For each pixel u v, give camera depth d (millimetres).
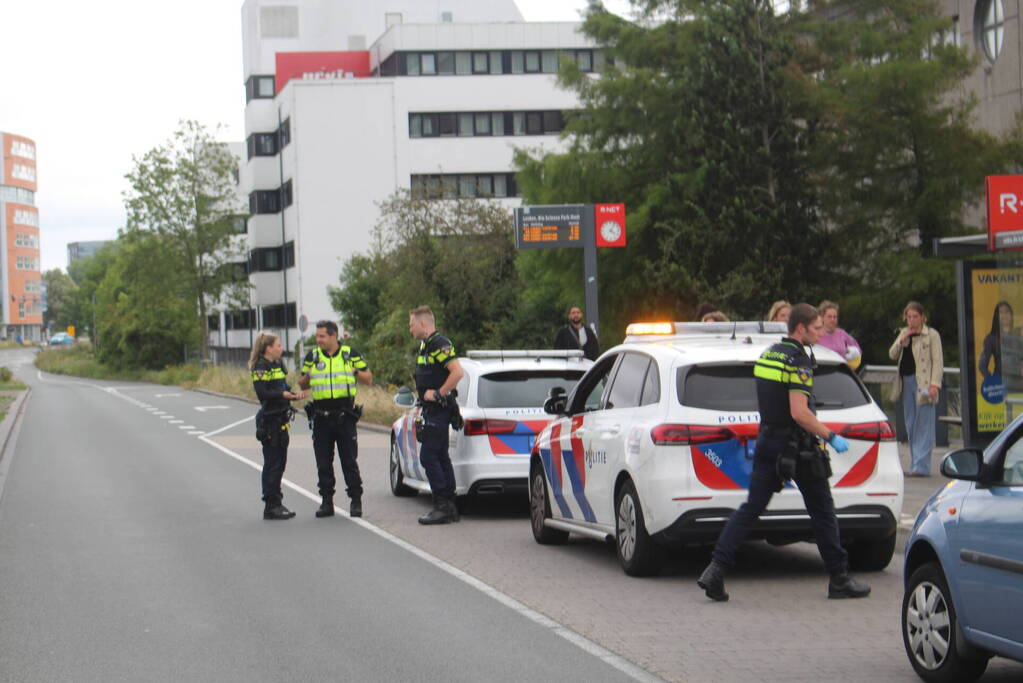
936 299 31781
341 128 70688
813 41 34812
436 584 9680
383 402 31016
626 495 9742
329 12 82312
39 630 8180
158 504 15461
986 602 5859
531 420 13578
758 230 30219
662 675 6730
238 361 92312
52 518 14172
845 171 33156
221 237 83938
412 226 39188
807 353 8688
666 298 32156
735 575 9898
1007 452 5996
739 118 31062
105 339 92312
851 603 8688
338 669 6980
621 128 36656
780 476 8516
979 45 32562
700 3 35156
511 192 72000
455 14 83312
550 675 6770
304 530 12938
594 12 36812
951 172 32062
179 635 7961
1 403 43625
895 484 9414
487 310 37594
